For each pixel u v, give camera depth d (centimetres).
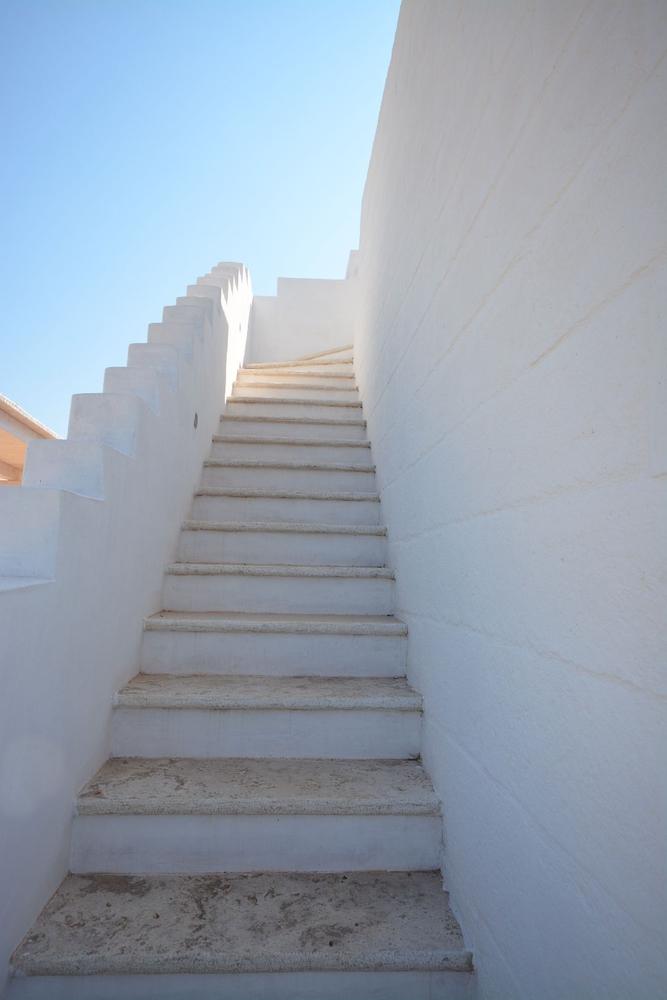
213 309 327
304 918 128
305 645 205
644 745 68
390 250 282
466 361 146
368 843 148
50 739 125
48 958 112
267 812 146
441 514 165
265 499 285
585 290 85
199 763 167
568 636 87
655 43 68
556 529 92
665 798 64
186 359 268
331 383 441
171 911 128
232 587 232
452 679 148
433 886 142
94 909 126
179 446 249
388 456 267
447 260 168
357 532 261
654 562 67
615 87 77
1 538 125
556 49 96
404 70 257
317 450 333
